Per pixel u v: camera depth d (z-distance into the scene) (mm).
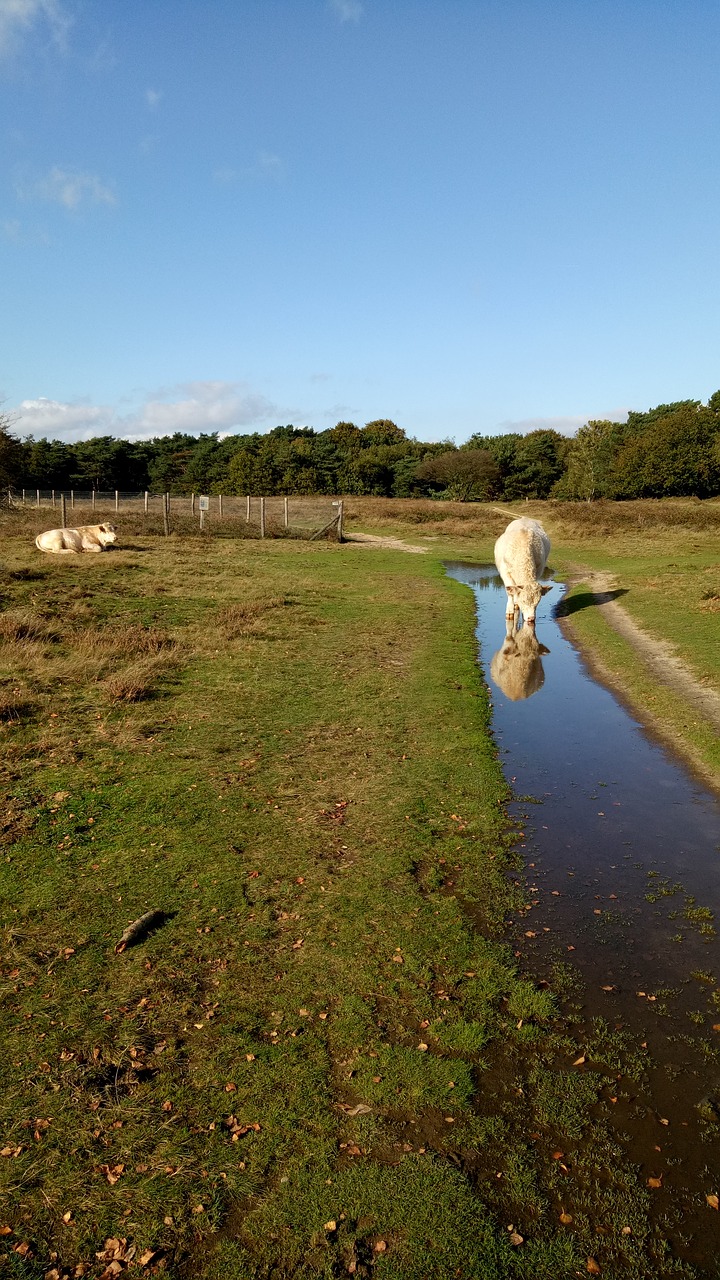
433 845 6578
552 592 21062
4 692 9859
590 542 32969
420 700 10531
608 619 16406
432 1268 3047
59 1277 2990
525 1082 4055
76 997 4551
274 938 5188
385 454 88500
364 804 7289
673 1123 3807
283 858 6238
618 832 6973
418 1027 4414
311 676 11562
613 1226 3258
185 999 4562
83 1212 3260
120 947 4980
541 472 77312
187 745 8633
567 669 12742
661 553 28219
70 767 7883
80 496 67438
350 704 10266
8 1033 4254
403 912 5547
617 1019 4566
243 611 15641
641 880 6160
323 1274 3020
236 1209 3287
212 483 82812
